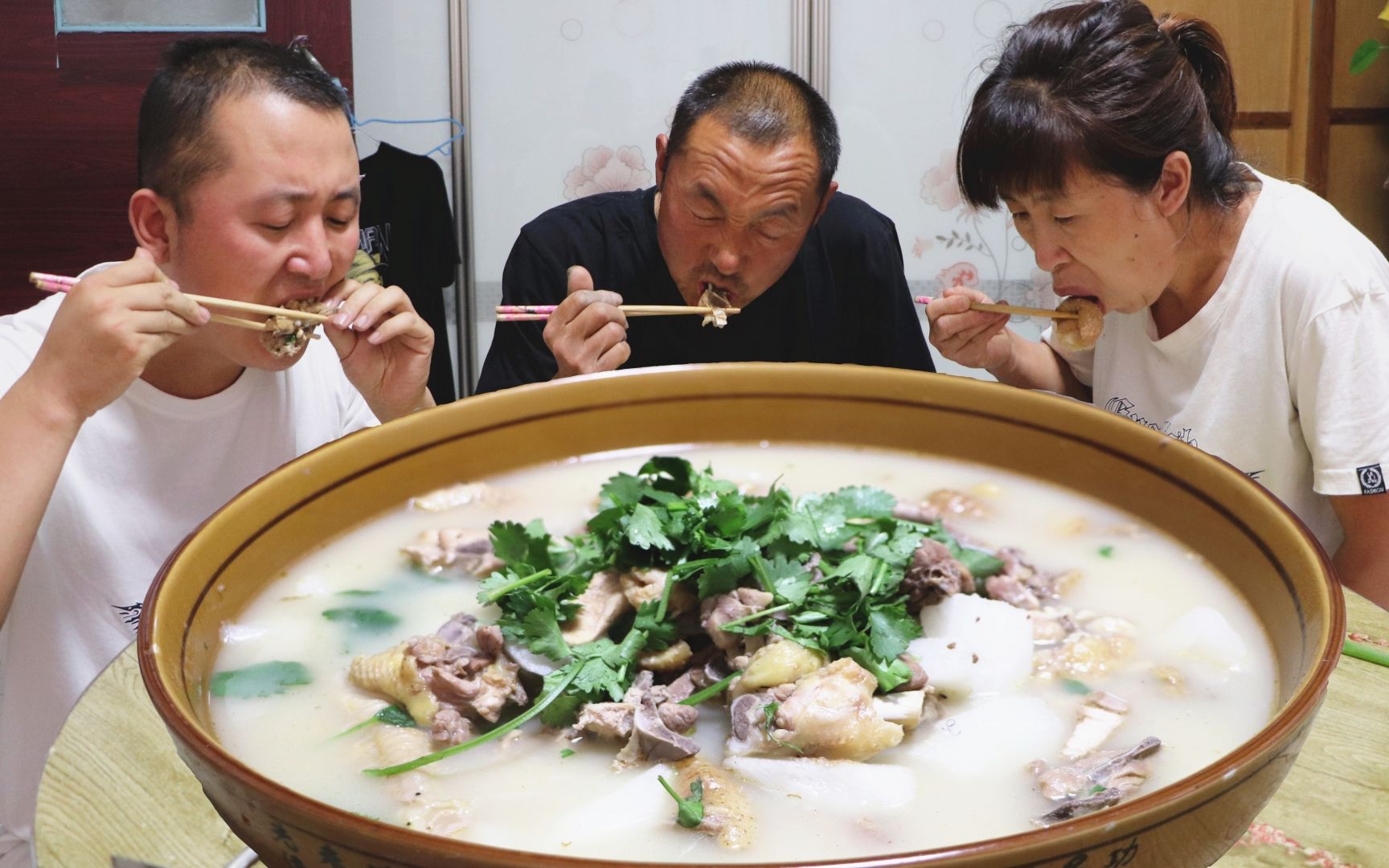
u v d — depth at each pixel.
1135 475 1.57
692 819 1.02
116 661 1.52
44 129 3.89
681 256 2.27
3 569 1.45
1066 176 1.88
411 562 1.50
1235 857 1.14
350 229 1.80
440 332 4.21
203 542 1.25
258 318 1.71
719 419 1.81
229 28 3.92
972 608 1.29
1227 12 4.48
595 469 1.75
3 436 1.47
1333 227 2.12
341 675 1.29
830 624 1.23
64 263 4.02
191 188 1.64
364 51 4.30
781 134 2.12
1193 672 1.26
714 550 1.31
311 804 0.78
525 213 4.54
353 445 1.54
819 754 1.11
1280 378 2.12
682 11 4.39
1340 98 4.62
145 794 1.25
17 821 1.77
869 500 1.45
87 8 3.84
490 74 4.39
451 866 0.75
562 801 1.09
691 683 1.23
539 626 1.24
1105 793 1.04
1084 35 1.88
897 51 4.49
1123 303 2.06
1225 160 2.00
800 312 2.71
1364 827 1.17
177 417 1.86
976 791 1.09
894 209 4.66
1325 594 1.05
